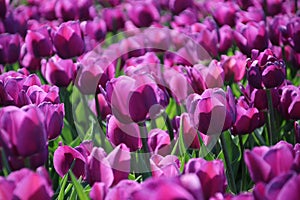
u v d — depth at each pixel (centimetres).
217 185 109
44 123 118
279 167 109
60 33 167
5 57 182
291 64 189
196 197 102
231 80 167
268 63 145
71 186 134
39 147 117
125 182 110
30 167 120
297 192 99
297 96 143
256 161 109
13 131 115
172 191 97
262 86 147
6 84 139
